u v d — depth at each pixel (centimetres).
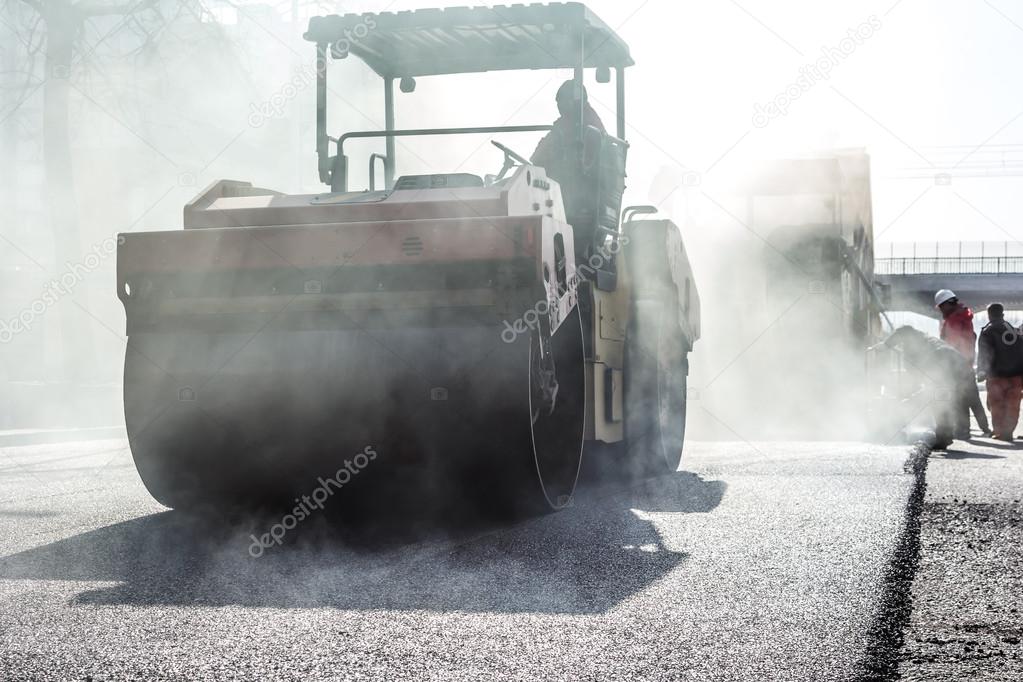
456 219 792
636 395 1183
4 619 550
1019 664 463
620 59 1223
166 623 541
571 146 1065
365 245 802
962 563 692
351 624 538
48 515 933
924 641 502
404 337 802
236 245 820
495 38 1134
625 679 441
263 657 477
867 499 1006
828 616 550
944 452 1609
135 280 843
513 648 491
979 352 1931
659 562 698
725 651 483
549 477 931
